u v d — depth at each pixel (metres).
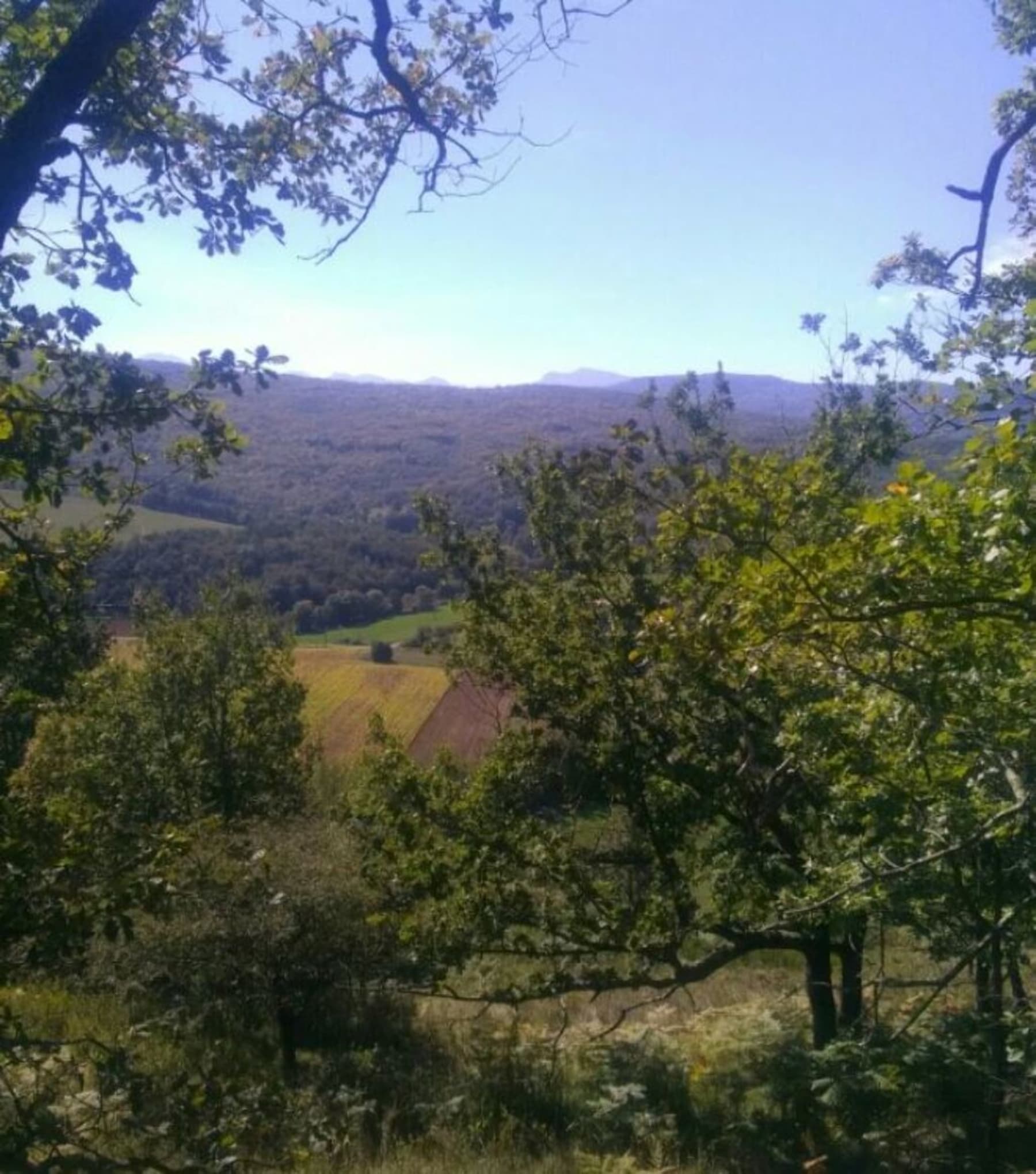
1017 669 5.34
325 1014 13.52
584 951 11.35
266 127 5.10
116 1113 4.31
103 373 4.26
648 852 12.19
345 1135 8.50
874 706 5.97
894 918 8.15
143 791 16.81
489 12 4.86
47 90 3.81
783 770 9.98
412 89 5.09
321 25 5.07
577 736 12.20
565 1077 11.62
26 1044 4.14
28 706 5.32
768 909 10.49
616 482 11.93
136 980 12.30
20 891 4.34
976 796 6.43
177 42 4.80
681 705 11.05
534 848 11.53
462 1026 14.04
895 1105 8.70
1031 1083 7.73
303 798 20.58
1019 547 3.79
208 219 4.91
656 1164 8.87
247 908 11.46
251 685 19.39
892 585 3.94
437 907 11.40
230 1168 4.37
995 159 5.85
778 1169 8.97
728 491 4.29
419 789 11.98
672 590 8.05
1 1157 3.87
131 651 19.58
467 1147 9.46
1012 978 7.94
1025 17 6.72
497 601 12.77
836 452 9.21
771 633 4.17
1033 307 4.15
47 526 5.29
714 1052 11.91
